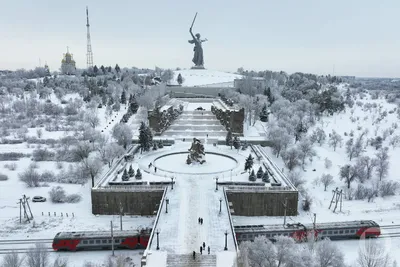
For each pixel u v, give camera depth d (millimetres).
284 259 65812
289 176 113812
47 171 120812
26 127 170375
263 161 123625
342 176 117688
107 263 71438
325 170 129750
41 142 151375
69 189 110438
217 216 81312
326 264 65812
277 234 81812
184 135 163500
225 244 68000
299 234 82250
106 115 186500
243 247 66875
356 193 111062
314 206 103562
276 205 96500
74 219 93188
